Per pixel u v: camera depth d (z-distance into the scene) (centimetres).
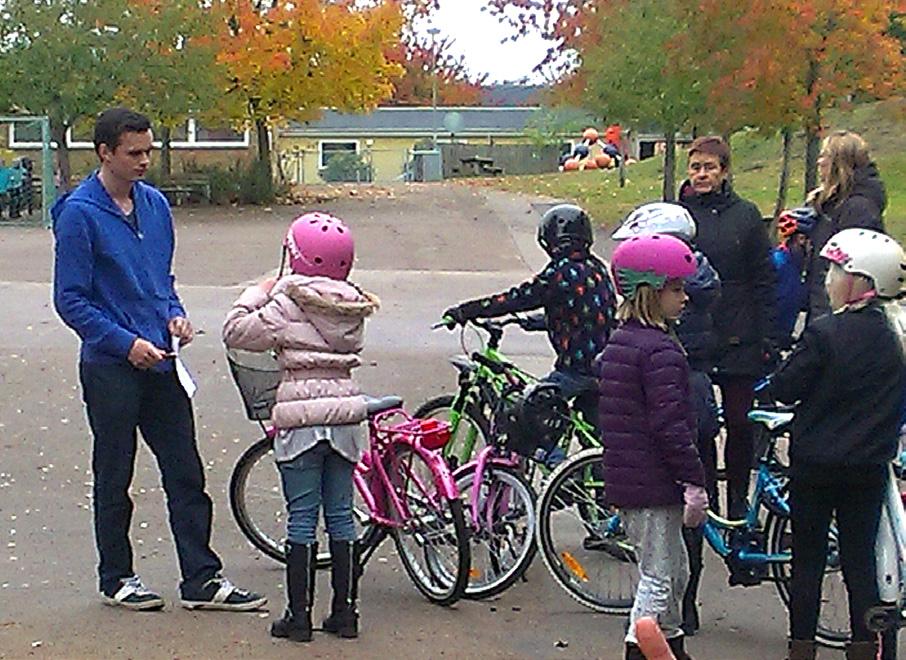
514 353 1321
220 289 1788
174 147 4203
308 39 3372
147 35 3141
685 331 646
